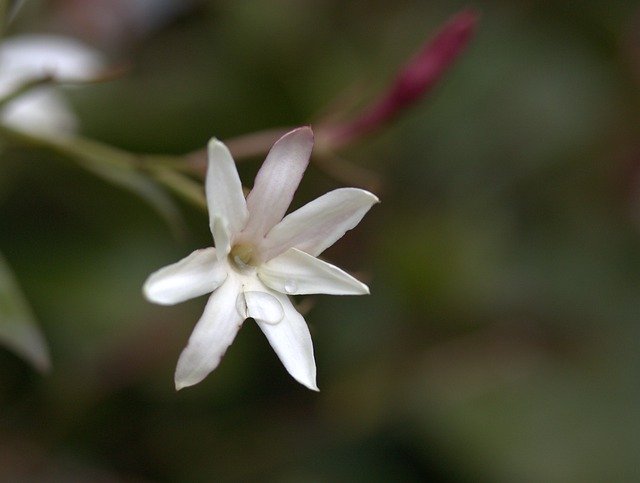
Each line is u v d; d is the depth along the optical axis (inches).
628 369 11.0
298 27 10.9
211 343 6.8
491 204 11.2
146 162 8.2
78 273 10.2
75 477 9.9
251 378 10.2
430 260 10.7
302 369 6.9
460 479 10.4
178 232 8.3
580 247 11.4
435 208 11.1
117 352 10.0
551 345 11.1
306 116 10.7
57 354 9.9
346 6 11.3
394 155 11.0
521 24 11.7
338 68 11.0
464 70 11.4
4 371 9.8
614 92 11.7
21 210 10.2
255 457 10.2
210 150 6.8
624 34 11.7
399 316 10.7
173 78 10.7
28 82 8.0
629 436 10.7
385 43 11.3
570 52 11.7
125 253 10.3
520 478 10.4
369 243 10.8
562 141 11.4
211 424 10.1
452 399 10.6
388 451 10.4
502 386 10.8
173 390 10.1
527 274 11.2
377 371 10.5
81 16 10.9
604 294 11.2
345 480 10.2
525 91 11.5
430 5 11.6
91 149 8.2
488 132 11.3
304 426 10.3
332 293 7.0
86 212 10.3
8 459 9.8
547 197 11.5
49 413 9.9
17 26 10.0
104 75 8.0
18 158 9.9
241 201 6.9
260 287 7.0
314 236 7.1
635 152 11.6
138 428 10.0
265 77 10.7
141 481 10.0
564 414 10.7
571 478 10.5
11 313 7.7
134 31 11.0
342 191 7.1
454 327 10.8
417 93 9.0
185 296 6.7
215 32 10.9
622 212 11.5
